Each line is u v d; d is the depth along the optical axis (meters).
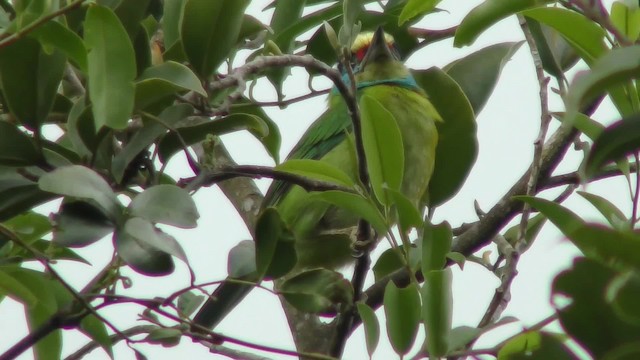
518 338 4.30
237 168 6.29
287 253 5.86
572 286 3.15
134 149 6.04
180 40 6.53
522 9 5.44
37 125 5.86
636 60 3.08
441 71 7.63
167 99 6.09
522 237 6.88
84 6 5.93
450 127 7.57
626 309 3.10
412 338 5.22
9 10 6.96
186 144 6.28
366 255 6.80
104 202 5.20
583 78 3.12
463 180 7.56
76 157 6.13
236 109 7.59
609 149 3.26
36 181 5.84
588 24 4.90
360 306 5.38
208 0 6.09
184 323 5.95
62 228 5.25
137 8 6.18
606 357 3.12
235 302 7.54
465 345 5.34
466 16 5.50
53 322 5.75
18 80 5.82
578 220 4.62
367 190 6.45
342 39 6.38
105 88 5.23
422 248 5.73
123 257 5.18
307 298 6.09
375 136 5.38
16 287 5.93
